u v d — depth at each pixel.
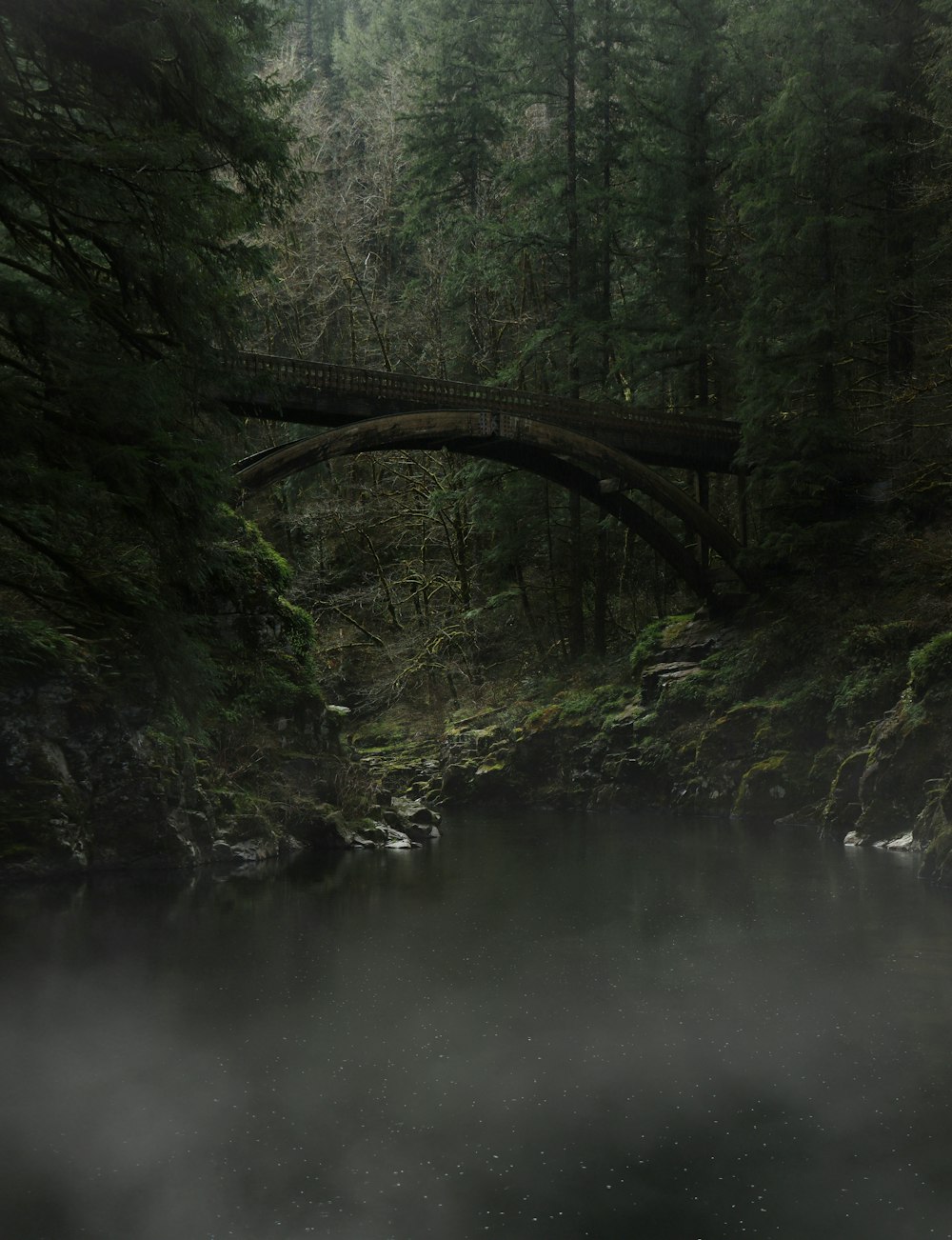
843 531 27.73
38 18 9.03
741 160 30.00
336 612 42.12
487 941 11.73
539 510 36.56
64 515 9.55
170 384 9.47
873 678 23.84
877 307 27.61
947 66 23.12
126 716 16.97
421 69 39.84
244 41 10.59
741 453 28.81
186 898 14.30
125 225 9.61
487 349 41.12
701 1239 5.13
